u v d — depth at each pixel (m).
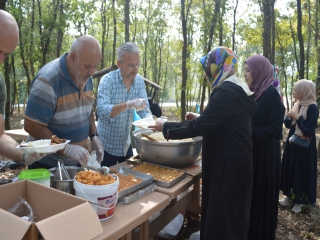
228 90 1.64
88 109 1.88
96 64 1.63
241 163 1.66
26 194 1.05
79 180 1.22
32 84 1.64
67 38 9.49
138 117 2.52
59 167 1.42
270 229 2.21
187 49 6.76
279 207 3.20
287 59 11.88
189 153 1.97
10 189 1.00
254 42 9.23
